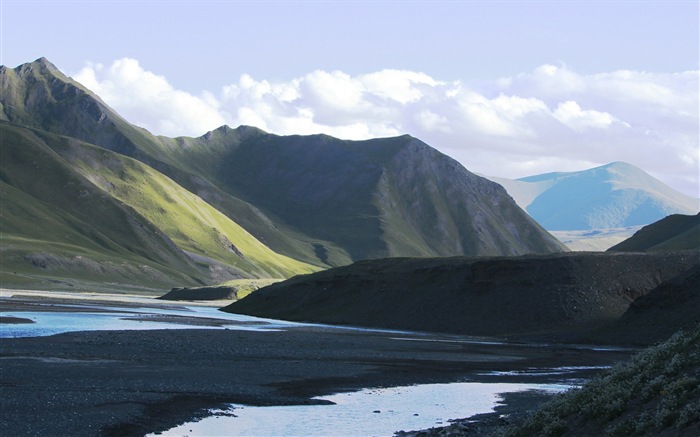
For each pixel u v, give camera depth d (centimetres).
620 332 9919
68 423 3231
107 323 9900
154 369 5244
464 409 4178
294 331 10206
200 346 7119
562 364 7031
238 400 4172
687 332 3000
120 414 3494
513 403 4444
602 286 11819
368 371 5869
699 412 2177
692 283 10119
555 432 2683
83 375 4722
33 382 4306
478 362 6981
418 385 5203
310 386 4884
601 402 2683
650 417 2367
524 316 11519
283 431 3403
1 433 2984
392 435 3366
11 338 6862
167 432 3266
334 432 3419
